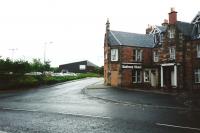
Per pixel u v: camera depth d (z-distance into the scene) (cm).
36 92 3616
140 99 2508
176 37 3775
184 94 2894
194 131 1060
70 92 3528
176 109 1852
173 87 3831
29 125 1214
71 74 8181
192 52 3584
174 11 3866
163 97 2666
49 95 3144
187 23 3912
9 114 1580
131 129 1103
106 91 3481
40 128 1144
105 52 4791
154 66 4403
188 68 3622
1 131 1053
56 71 11019
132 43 4512
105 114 1563
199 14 3616
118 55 4391
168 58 3922
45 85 4975
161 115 1520
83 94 3212
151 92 3262
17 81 4381
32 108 1903
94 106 2020
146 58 4612
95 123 1256
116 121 1305
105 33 4769
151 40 4847
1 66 4372
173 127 1143
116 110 1761
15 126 1189
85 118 1409
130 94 3020
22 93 3488
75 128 1141
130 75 4409
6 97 2950
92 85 4650
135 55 4512
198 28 3566
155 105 2069
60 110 1773
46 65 6506
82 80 6384
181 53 3694
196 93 3036
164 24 4669
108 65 4572
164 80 4091
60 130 1103
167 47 3947
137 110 1762
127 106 2027
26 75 4916
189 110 1786
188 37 3681
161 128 1121
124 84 4334
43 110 1778
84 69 11388
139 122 1272
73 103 2270
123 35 4616
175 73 3728
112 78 4491
